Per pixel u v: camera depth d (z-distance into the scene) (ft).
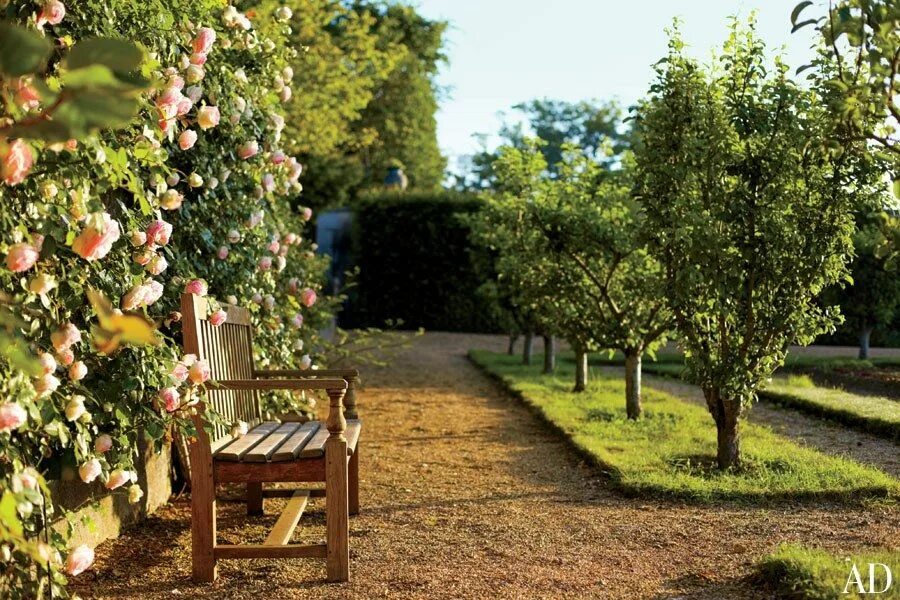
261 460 12.46
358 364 47.24
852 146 12.25
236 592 11.98
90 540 13.47
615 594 11.77
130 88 5.50
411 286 70.03
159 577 12.59
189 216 15.48
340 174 93.04
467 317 70.08
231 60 17.51
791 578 11.43
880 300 46.91
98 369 11.09
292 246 23.73
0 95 7.72
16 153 6.98
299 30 48.29
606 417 27.71
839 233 19.06
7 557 8.66
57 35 10.52
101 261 10.82
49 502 10.01
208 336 13.58
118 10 11.83
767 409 30.37
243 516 16.62
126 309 10.84
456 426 27.86
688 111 19.89
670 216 19.75
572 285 29.63
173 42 13.03
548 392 33.94
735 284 19.19
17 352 6.95
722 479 18.51
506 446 24.26
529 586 12.15
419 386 38.86
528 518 16.15
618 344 27.76
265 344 19.11
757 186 19.51
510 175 32.63
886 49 10.09
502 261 33.68
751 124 19.42
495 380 41.29
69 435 10.19
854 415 26.43
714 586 12.01
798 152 18.85
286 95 18.81
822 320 19.97
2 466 8.68
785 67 19.45
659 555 13.58
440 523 15.87
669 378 41.34
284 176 19.20
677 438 23.72
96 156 9.54
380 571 12.92
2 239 8.51
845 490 17.19
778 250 19.13
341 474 12.45
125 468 11.31
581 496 18.06
